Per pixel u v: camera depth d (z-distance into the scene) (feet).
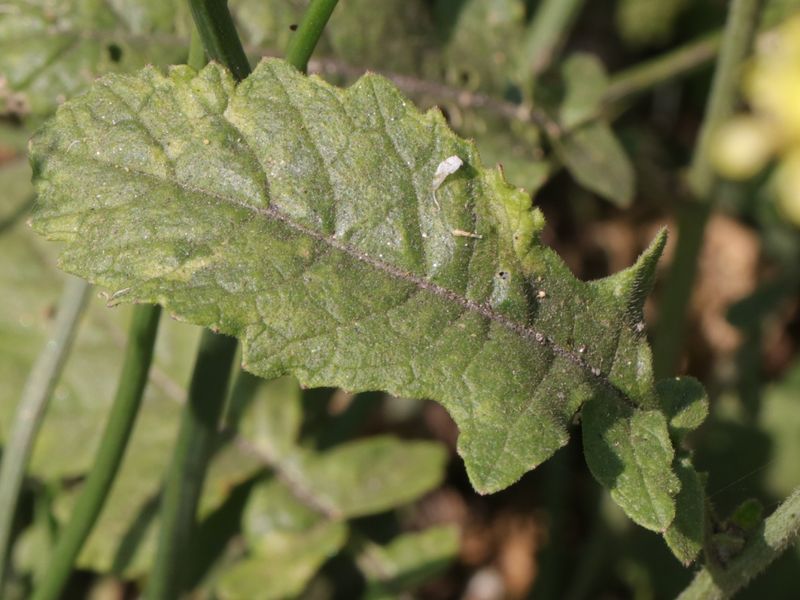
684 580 1.54
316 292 0.97
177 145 0.98
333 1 1.05
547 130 1.30
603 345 1.00
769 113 1.70
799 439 1.58
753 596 1.50
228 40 1.04
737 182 1.90
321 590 1.44
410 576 1.36
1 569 1.28
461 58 1.29
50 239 0.97
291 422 1.39
